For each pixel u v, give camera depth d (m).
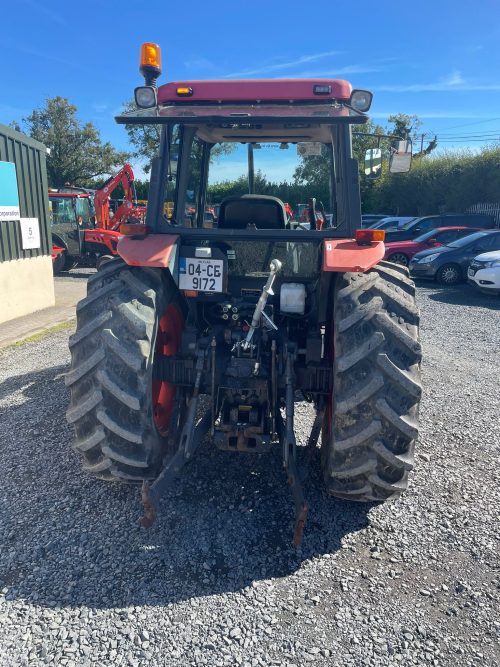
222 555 2.95
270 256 3.52
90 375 2.96
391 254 16.72
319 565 2.89
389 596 2.67
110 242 15.38
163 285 3.27
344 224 3.41
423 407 5.13
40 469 3.84
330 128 3.53
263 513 3.33
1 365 6.45
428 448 4.27
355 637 2.42
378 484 2.99
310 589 2.71
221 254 3.33
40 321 9.06
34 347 7.30
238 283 3.62
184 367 3.43
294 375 3.28
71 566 2.86
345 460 2.96
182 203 3.77
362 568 2.87
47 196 10.34
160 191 3.46
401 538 3.12
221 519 3.27
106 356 2.92
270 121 3.14
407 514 3.35
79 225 15.62
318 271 3.52
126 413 2.94
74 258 15.93
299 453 4.05
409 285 3.14
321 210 3.95
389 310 2.94
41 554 2.95
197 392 3.25
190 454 3.06
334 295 3.23
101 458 3.10
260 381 3.29
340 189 3.43
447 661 2.31
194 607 2.58
